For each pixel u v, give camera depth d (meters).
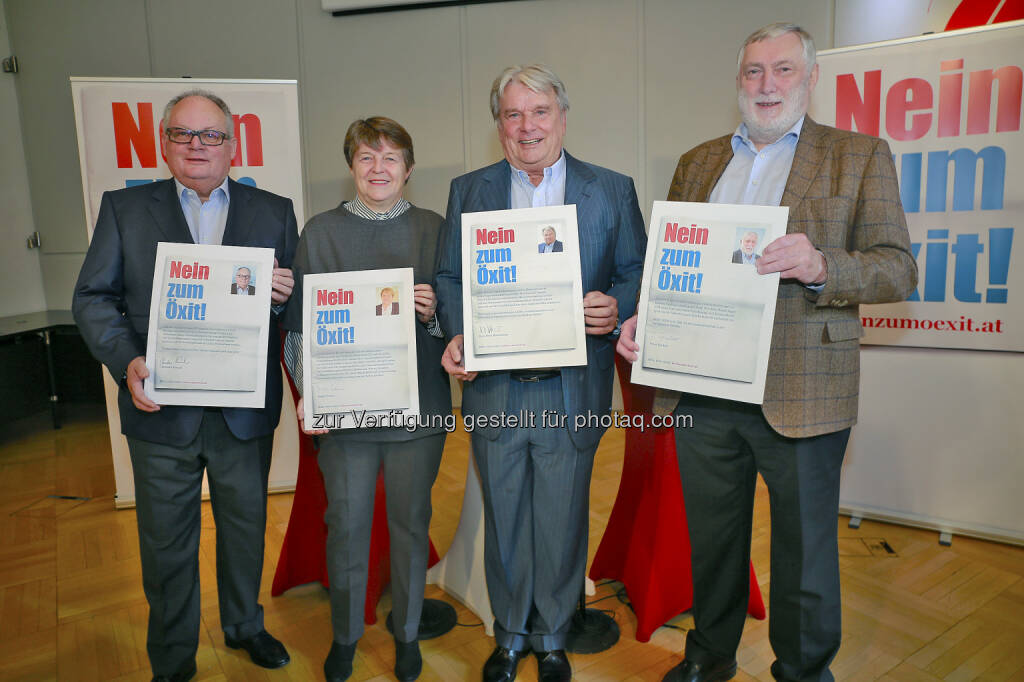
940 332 2.64
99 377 4.35
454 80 4.38
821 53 2.69
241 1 4.40
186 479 1.72
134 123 2.84
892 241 1.42
